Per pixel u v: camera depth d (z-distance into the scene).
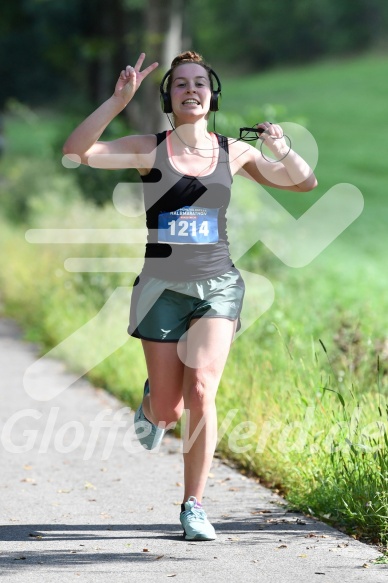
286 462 15.52
